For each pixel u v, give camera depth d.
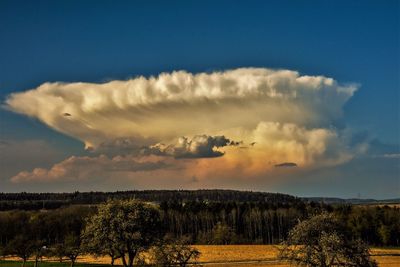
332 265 36.28
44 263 96.19
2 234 148.38
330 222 37.22
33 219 157.62
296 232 37.09
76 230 154.00
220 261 100.31
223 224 182.50
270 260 101.94
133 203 52.41
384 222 159.88
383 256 109.38
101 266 89.00
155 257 50.53
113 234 50.12
